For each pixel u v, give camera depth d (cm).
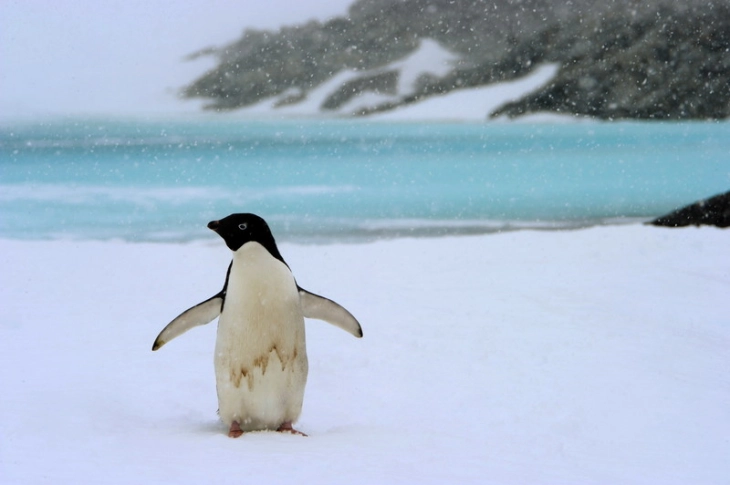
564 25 4738
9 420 575
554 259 1600
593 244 1748
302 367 591
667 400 759
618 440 629
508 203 2619
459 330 1052
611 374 852
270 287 570
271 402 586
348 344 969
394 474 465
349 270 1510
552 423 672
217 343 586
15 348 916
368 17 4856
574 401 746
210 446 517
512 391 780
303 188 2895
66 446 514
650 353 948
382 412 695
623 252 1667
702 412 723
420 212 2462
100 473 448
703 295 1308
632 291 1324
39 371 790
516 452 563
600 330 1063
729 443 630
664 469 543
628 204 2592
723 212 1998
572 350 955
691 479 520
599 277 1436
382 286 1362
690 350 971
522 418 688
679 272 1473
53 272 1459
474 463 509
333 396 746
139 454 494
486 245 1759
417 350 944
